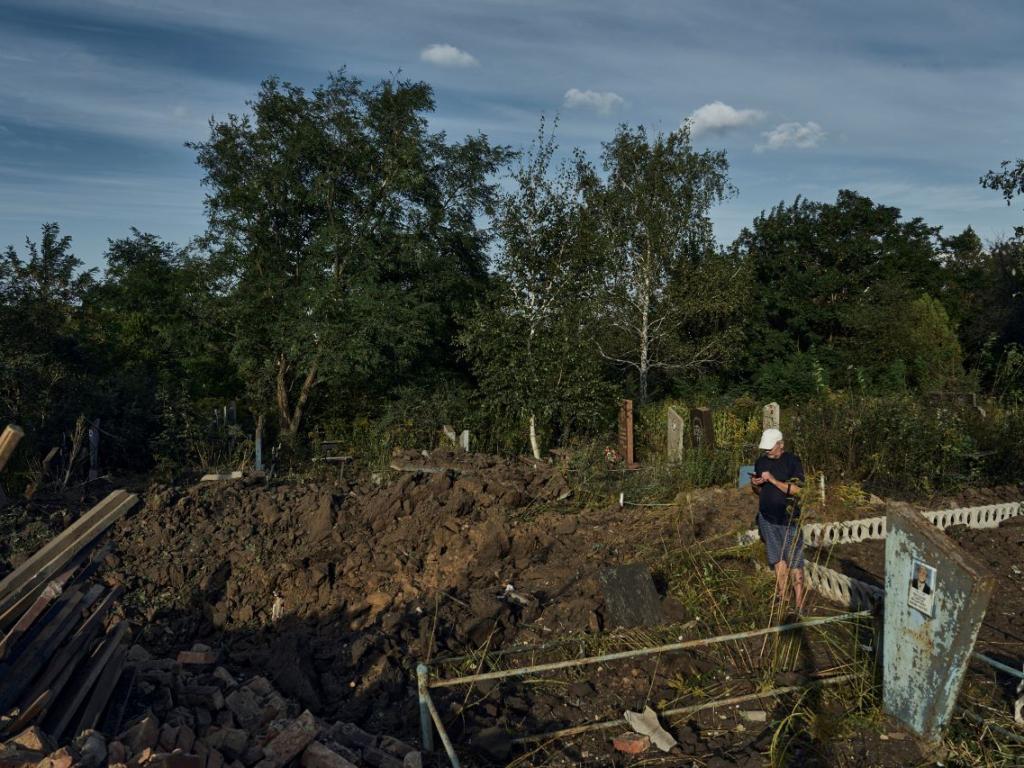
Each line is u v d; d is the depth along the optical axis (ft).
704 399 73.72
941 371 74.28
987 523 29.76
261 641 21.38
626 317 79.97
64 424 42.70
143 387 51.47
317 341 61.36
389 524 26.86
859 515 30.35
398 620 20.08
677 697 16.78
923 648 14.83
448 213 69.77
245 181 64.64
